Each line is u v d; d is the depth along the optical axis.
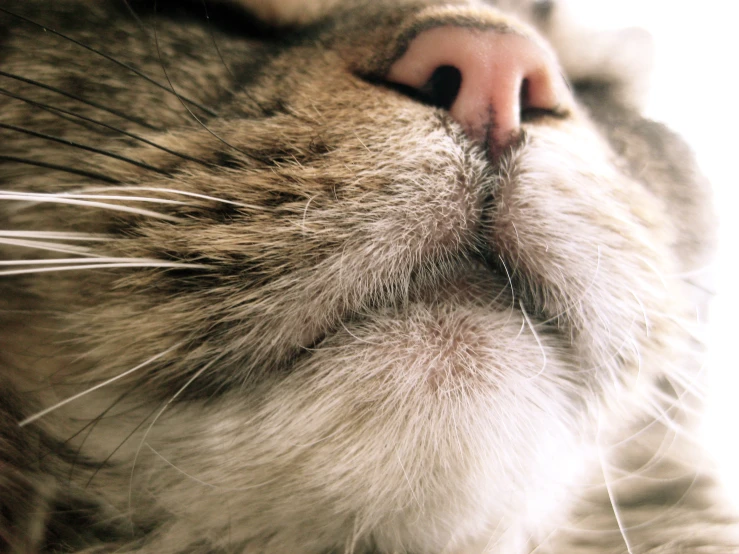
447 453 0.07
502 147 0.07
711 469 0.11
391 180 0.06
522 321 0.07
